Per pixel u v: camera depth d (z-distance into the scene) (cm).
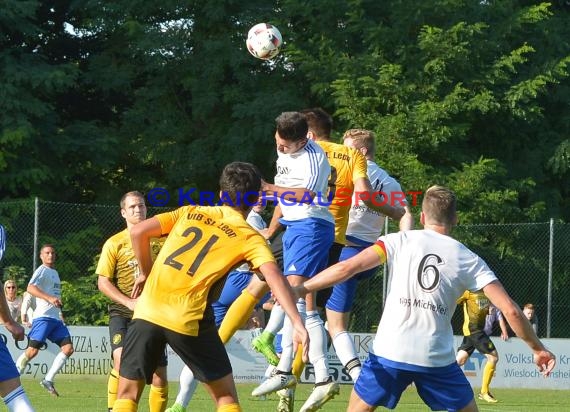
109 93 9338
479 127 8988
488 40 8788
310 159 2522
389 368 1914
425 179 7975
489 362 5091
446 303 1917
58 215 7138
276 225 2728
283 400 2822
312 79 8806
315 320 2719
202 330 1956
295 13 8919
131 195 2908
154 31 8862
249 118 8762
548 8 9812
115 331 2961
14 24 8488
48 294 4791
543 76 8712
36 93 8681
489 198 8131
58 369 4659
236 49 8800
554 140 9306
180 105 9300
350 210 2861
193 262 1936
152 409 2703
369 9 9131
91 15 9225
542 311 6981
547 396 5394
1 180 8144
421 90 8556
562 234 6975
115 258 2873
